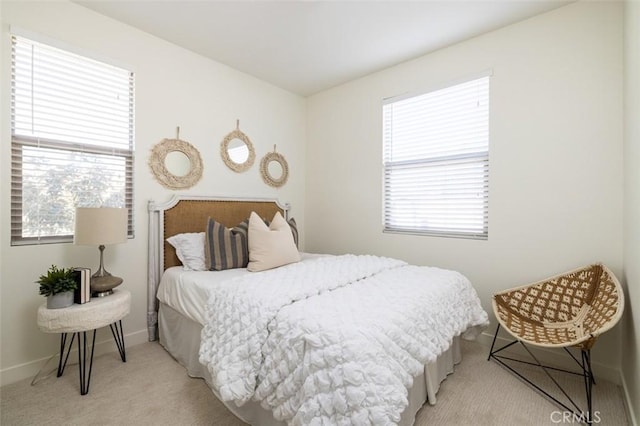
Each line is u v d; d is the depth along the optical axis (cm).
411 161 296
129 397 174
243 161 321
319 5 214
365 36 252
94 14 222
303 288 165
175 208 263
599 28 198
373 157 322
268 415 141
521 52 229
